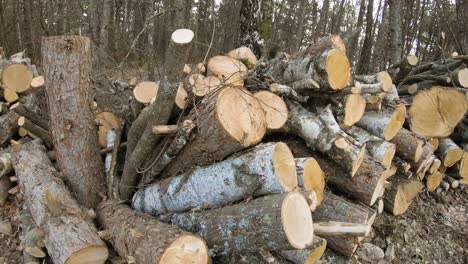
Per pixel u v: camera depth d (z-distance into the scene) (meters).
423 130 4.55
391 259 3.85
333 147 3.38
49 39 3.78
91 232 3.04
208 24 14.12
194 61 5.48
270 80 3.91
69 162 3.83
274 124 3.41
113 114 5.04
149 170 3.64
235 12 11.77
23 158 4.05
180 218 3.22
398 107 4.17
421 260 3.92
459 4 10.60
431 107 4.51
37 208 3.33
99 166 4.01
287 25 16.77
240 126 2.97
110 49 13.04
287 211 2.51
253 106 3.10
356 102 3.78
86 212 3.44
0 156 4.49
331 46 3.58
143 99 4.57
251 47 6.48
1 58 6.56
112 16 13.91
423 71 6.12
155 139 3.37
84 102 3.90
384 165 3.57
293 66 3.84
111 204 3.66
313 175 3.16
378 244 3.99
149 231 2.80
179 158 3.39
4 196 4.27
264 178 2.78
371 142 3.86
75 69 3.82
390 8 8.91
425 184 4.92
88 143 3.91
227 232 2.75
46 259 3.36
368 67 11.55
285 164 2.86
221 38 12.62
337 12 19.31
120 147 4.49
